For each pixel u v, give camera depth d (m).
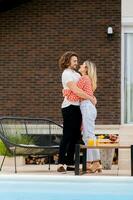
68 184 8.42
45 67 16.52
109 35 16.42
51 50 16.56
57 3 16.64
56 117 16.34
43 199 7.84
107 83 16.33
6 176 8.55
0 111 16.56
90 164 11.58
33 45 16.62
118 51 16.39
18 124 16.11
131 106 16.62
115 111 16.27
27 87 16.53
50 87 16.45
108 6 16.50
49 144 14.60
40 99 16.45
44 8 16.66
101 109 16.30
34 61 16.56
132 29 16.64
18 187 8.38
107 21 16.47
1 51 16.67
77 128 11.41
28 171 12.30
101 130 15.73
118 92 16.30
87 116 11.30
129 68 16.66
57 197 7.93
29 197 7.94
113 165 15.23
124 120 16.58
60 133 15.35
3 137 11.88
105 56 16.39
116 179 8.38
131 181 8.41
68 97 11.28
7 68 16.64
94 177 8.48
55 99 16.41
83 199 7.79
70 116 11.30
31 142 14.33
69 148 11.58
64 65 11.48
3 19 16.73
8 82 16.59
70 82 11.21
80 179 8.44
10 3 16.62
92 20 16.52
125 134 15.65
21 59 16.62
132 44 16.73
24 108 16.48
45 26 16.62
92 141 11.16
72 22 16.56
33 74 16.53
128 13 16.48
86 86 11.39
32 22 16.67
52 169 13.37
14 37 16.69
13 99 16.55
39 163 15.64
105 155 13.27
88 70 11.55
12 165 14.80
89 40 16.47
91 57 16.42
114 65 16.36
